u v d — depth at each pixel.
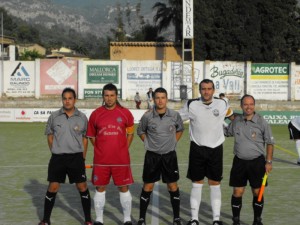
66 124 8.20
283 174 13.67
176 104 39.31
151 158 8.24
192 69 40.53
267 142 8.11
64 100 8.19
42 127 29.62
